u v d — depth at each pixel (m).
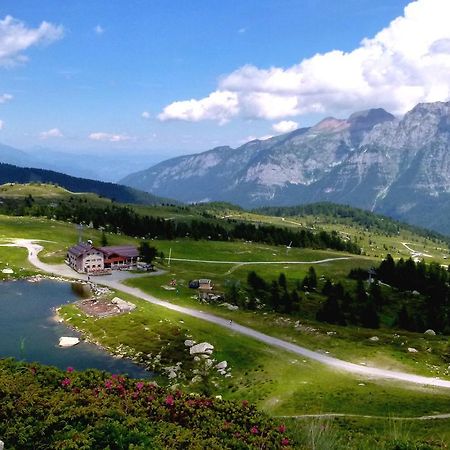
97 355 92.25
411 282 193.25
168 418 24.16
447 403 66.12
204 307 125.25
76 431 20.73
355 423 55.31
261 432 23.94
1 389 24.27
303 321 115.19
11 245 184.00
